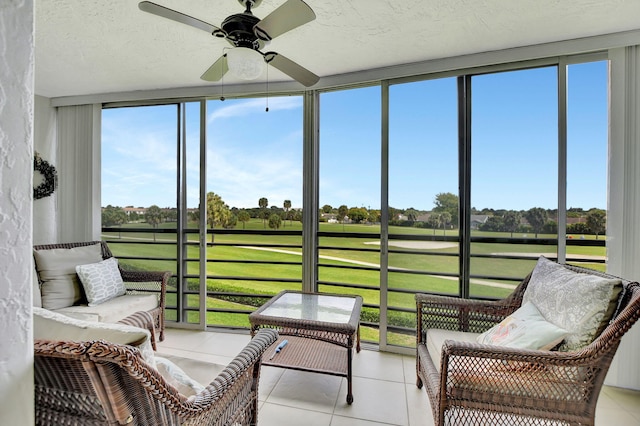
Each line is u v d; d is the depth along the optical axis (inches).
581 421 49.3
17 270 20.3
